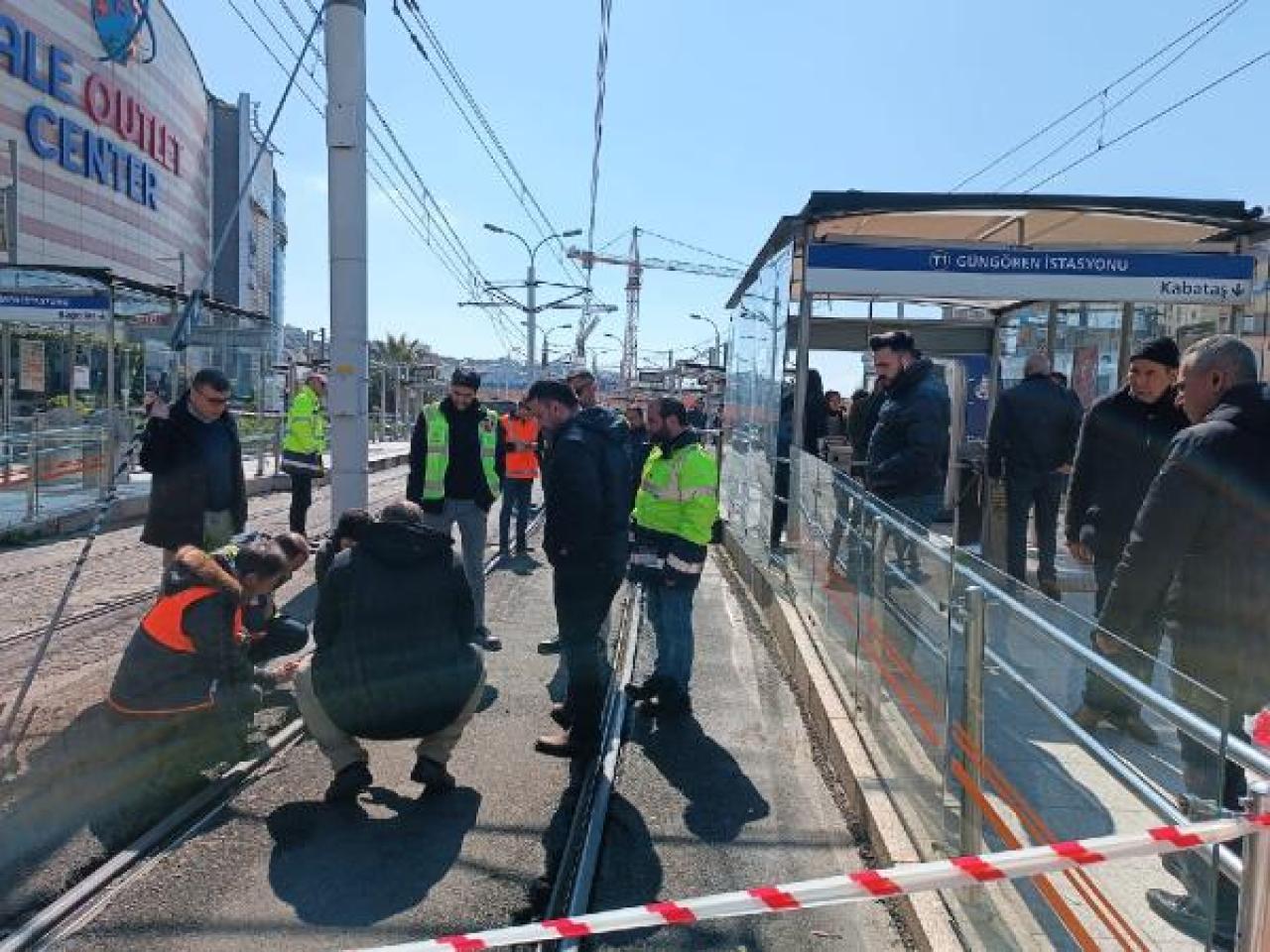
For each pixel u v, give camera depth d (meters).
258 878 4.10
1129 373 5.07
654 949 3.66
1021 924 3.29
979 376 12.38
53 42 35.47
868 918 3.88
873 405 8.72
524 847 4.42
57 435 13.50
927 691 4.19
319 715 4.82
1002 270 7.98
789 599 8.19
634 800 4.98
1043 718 3.17
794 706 6.47
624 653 7.72
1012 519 7.26
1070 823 3.02
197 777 4.94
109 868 4.12
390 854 4.33
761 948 3.67
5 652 7.20
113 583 9.77
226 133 54.94
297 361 28.78
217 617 4.98
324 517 15.28
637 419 10.44
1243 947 2.20
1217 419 3.33
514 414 11.75
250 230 55.78
